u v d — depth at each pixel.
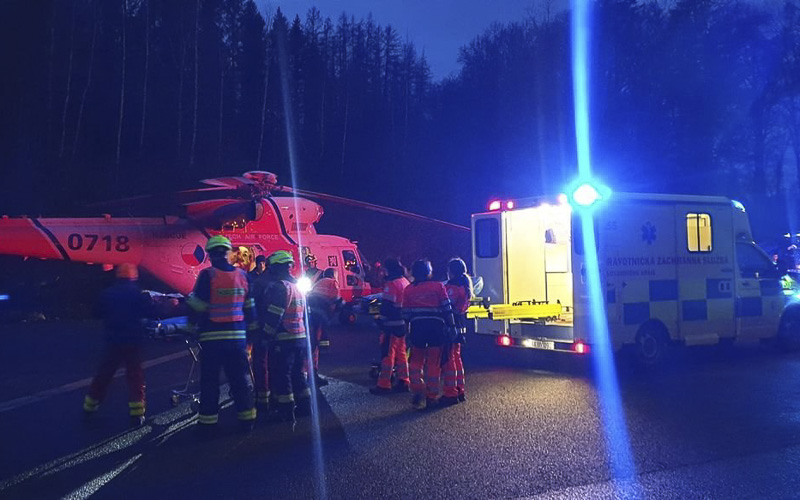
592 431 7.31
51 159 30.80
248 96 40.59
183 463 6.39
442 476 5.91
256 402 8.37
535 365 11.80
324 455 6.57
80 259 15.62
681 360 12.05
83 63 34.75
